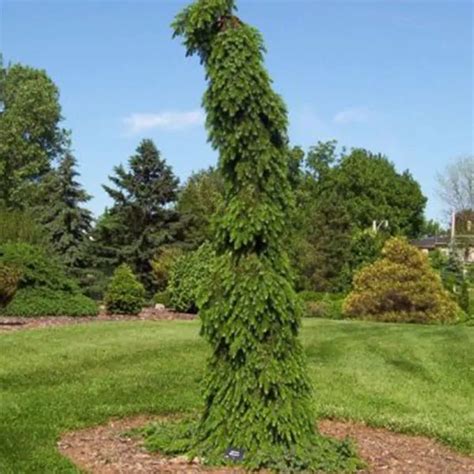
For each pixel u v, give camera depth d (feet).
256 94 18.67
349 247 107.96
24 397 27.68
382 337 45.80
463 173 167.53
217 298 18.90
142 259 99.35
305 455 18.40
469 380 35.01
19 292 58.44
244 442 18.53
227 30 18.78
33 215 100.99
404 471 18.71
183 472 17.74
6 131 142.92
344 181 180.65
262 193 18.84
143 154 102.58
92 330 46.91
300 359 19.12
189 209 115.34
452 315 63.62
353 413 26.61
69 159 104.73
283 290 18.66
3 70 153.58
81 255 100.83
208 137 19.10
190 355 38.73
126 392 29.22
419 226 196.03
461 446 22.58
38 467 18.26
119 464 18.35
